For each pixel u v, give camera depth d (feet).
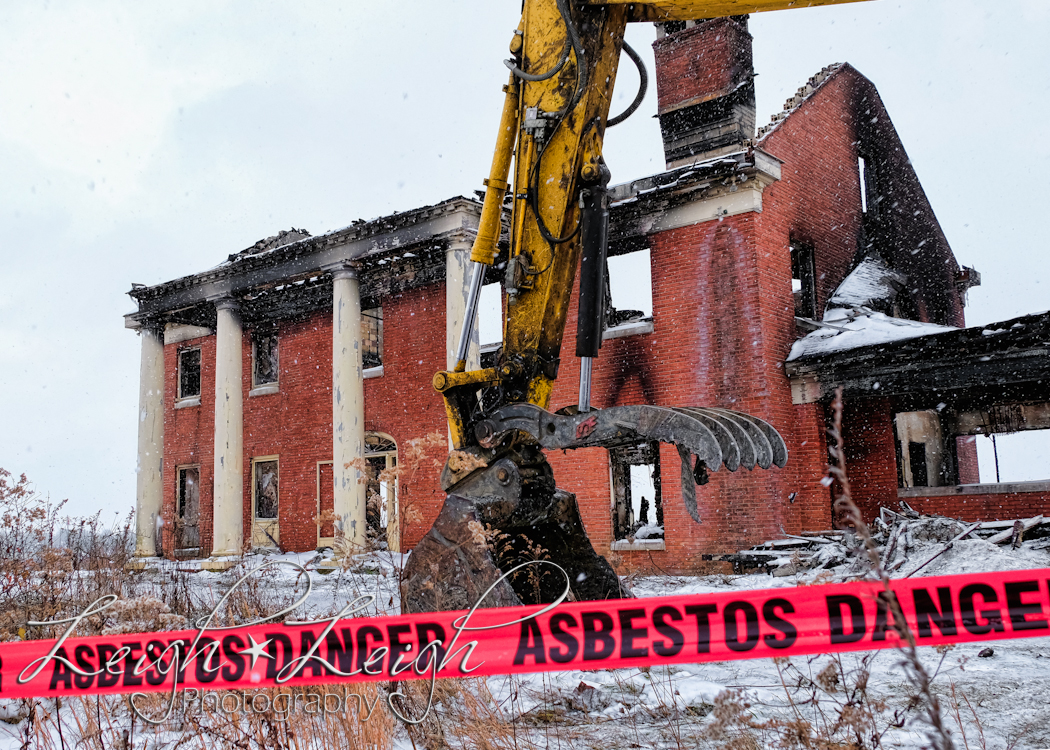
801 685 14.82
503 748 11.57
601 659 10.02
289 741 11.67
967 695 14.44
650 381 46.37
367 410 57.93
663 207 46.80
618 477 48.98
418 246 50.03
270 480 65.10
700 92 48.39
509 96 22.67
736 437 18.07
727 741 11.38
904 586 9.23
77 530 32.78
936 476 57.26
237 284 58.18
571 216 22.08
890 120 58.44
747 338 43.24
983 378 38.06
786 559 37.76
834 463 44.21
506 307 22.62
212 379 69.51
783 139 47.70
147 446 63.62
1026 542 33.55
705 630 9.75
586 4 21.65
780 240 45.73
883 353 40.34
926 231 59.88
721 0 20.67
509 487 19.97
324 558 49.62
